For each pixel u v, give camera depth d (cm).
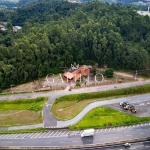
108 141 11062
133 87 15075
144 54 16762
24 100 14050
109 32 18538
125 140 11075
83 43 18100
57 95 14438
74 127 11994
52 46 17300
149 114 12888
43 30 19538
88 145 10812
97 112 13000
